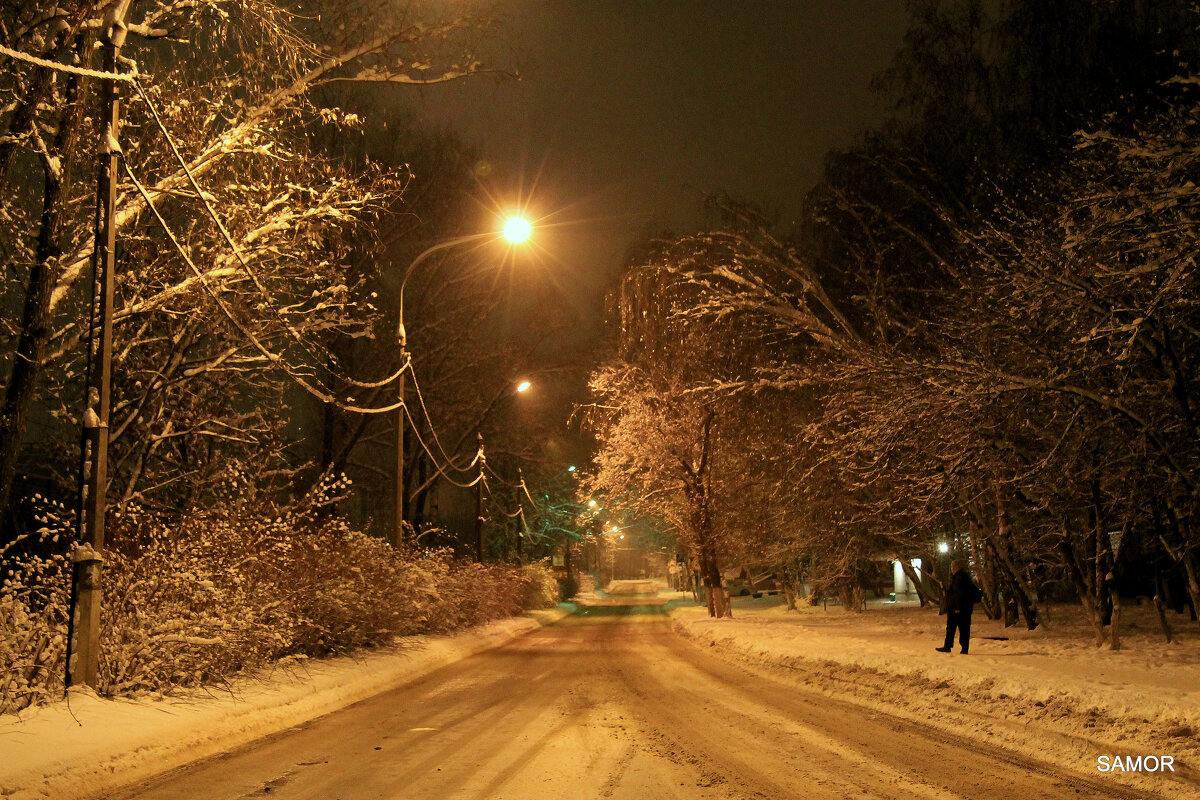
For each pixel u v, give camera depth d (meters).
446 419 40.72
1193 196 12.28
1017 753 9.08
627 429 31.70
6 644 10.05
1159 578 18.86
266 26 14.96
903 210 23.56
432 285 36.94
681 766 8.41
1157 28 17.86
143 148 16.36
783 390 26.67
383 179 18.00
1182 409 14.75
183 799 7.40
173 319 18.28
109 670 10.84
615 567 174.12
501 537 60.34
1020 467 17.61
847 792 7.39
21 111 12.78
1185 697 9.73
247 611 13.26
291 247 17.50
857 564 34.09
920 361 17.44
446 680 16.81
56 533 12.09
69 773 7.76
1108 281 14.61
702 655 21.73
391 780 7.99
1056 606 32.31
